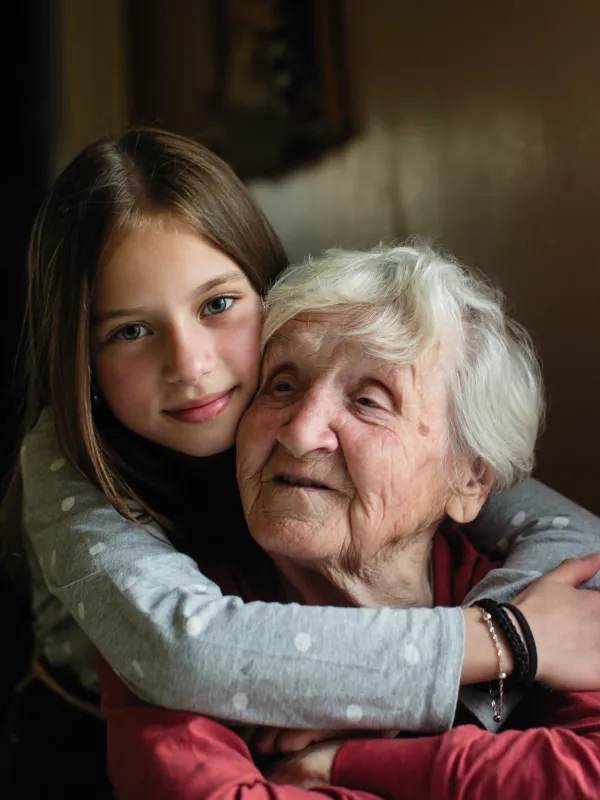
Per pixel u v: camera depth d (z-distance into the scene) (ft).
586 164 4.94
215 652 2.74
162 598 2.93
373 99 5.55
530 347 3.82
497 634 2.89
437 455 3.24
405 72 5.43
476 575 3.56
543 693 3.13
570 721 2.93
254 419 3.29
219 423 3.35
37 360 3.80
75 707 4.02
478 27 5.17
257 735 3.03
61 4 6.29
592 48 4.85
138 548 3.18
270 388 3.36
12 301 6.19
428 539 3.43
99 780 3.93
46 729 4.01
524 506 3.82
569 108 4.95
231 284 3.34
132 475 3.66
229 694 2.73
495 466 3.43
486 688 3.02
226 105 5.94
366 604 3.32
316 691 2.70
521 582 3.24
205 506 3.86
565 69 4.94
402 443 3.12
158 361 3.27
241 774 2.66
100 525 3.29
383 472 3.08
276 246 3.83
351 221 5.69
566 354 5.12
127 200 3.27
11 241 6.18
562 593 3.09
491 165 5.23
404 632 2.80
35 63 6.22
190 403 3.29
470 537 3.93
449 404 3.28
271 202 5.87
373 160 5.59
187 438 3.37
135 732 2.83
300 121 5.75
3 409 6.07
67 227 3.34
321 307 3.24
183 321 3.24
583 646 2.98
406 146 5.49
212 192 3.43
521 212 5.16
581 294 5.04
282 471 3.15
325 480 3.10
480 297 3.58
